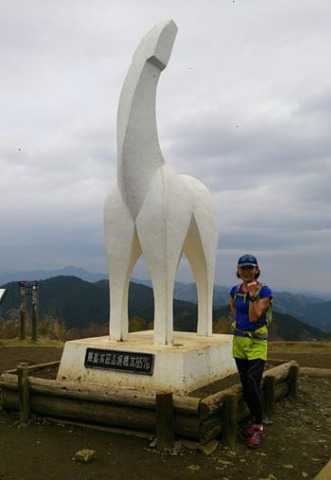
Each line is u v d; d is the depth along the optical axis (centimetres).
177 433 423
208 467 388
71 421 489
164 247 567
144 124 582
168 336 572
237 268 450
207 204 671
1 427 489
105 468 386
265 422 507
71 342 586
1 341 1261
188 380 516
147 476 371
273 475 376
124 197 589
